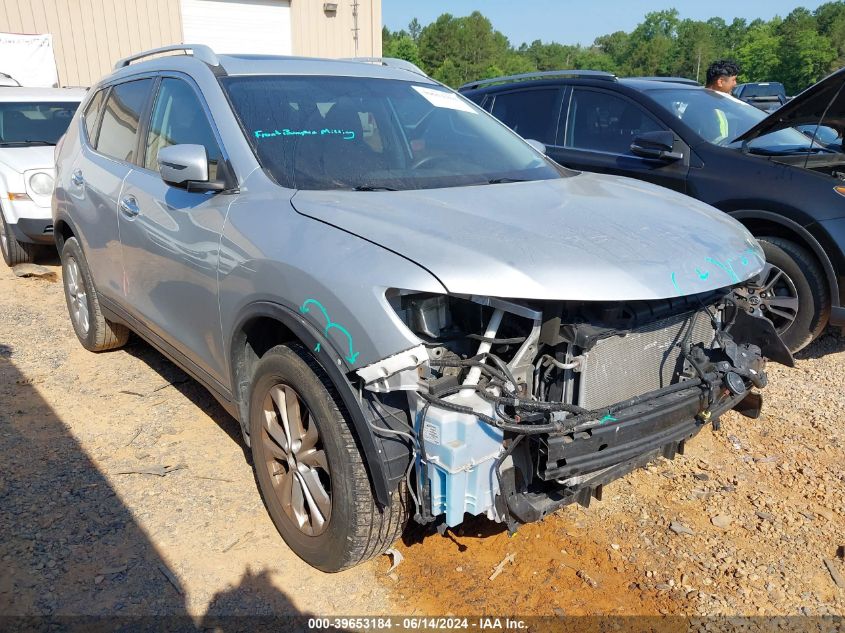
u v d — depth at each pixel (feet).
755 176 15.21
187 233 9.84
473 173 10.50
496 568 8.81
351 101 11.07
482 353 7.21
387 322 6.79
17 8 43.21
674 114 17.13
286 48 52.70
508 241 7.41
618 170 17.78
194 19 48.57
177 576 8.51
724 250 8.52
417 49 396.98
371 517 7.64
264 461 9.10
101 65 46.57
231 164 9.51
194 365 10.76
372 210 8.09
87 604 8.02
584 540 9.44
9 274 22.63
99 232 13.21
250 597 8.22
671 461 11.52
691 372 8.76
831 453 11.87
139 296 12.05
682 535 9.62
